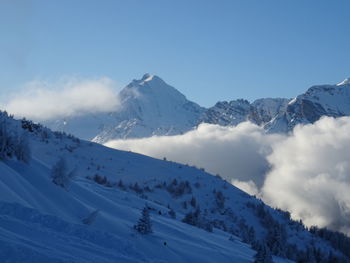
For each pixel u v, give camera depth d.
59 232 34.91
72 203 57.72
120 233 52.66
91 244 33.50
